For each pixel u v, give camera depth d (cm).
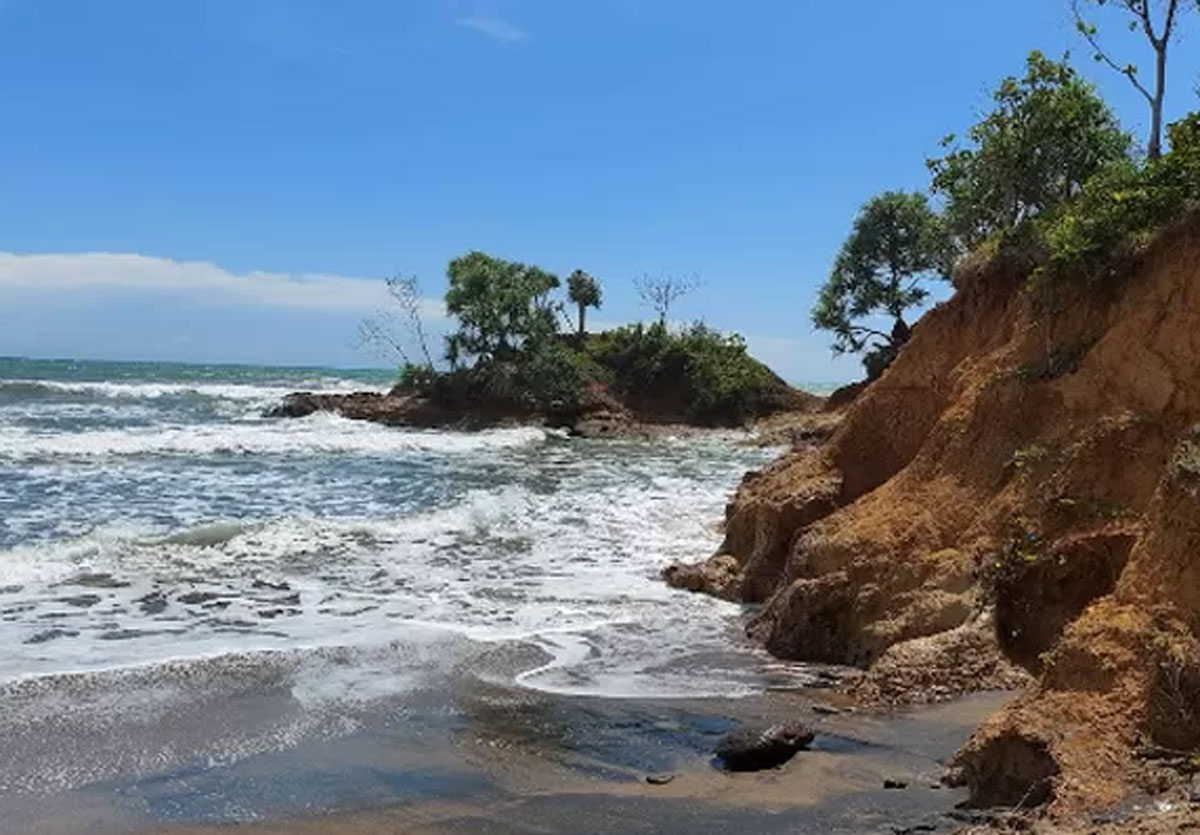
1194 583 720
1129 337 1106
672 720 950
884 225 5334
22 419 4009
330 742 885
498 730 922
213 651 1141
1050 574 1016
